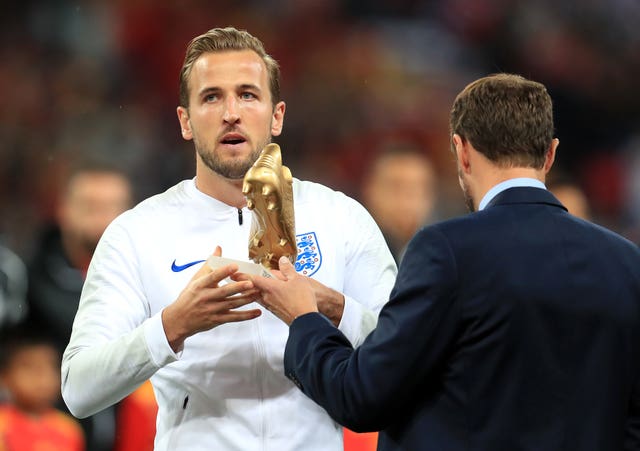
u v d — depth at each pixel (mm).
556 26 43625
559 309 8531
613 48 43656
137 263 10336
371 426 8734
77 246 18547
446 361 8641
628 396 8828
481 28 43312
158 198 10766
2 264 18094
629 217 40281
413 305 8539
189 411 10195
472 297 8523
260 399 10086
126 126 37125
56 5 39594
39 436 16516
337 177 38656
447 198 36250
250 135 10141
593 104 42750
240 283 9133
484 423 8461
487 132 9070
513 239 8719
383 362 8484
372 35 42344
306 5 42219
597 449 8469
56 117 37188
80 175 18828
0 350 16938
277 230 9453
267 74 10414
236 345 10078
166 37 40062
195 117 10250
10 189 35031
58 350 17578
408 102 40781
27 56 38656
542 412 8438
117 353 9523
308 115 39875
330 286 10359
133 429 16422
